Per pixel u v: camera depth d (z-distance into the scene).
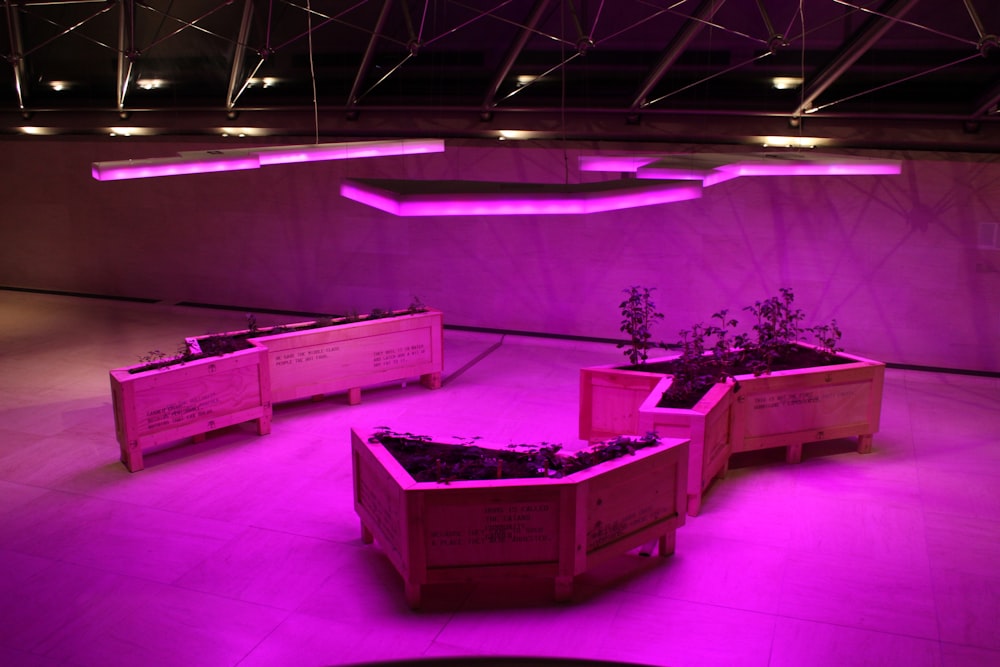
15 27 11.62
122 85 12.10
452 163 12.11
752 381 7.95
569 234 12.08
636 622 5.71
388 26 10.37
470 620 5.73
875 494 7.65
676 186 5.26
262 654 5.37
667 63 9.44
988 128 10.13
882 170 7.05
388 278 12.98
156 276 14.17
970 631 5.63
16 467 8.11
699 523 7.10
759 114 10.51
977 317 10.75
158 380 8.05
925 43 9.19
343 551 6.64
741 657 5.34
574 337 12.39
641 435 7.03
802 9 8.79
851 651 5.41
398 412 9.66
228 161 6.72
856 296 11.14
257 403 8.88
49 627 5.63
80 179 14.09
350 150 7.31
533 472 5.90
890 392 10.36
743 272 11.51
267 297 13.70
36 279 14.76
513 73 10.91
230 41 11.09
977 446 8.77
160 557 6.52
